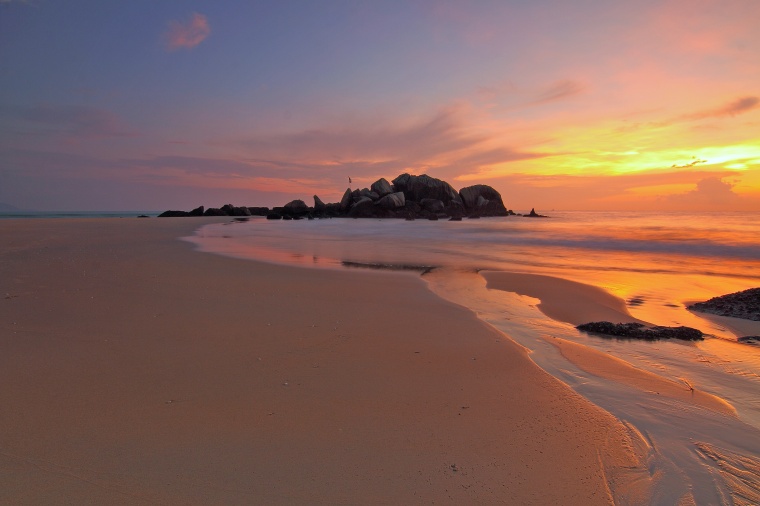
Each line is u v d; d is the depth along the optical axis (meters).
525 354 5.41
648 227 34.34
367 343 5.68
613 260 16.39
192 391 4.06
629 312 8.41
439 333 6.23
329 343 5.63
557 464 3.06
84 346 5.24
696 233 26.44
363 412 3.74
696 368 5.26
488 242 24.14
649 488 2.84
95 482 2.70
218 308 7.37
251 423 3.49
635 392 4.46
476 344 5.75
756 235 24.19
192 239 23.88
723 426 3.74
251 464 2.94
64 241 19.91
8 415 3.52
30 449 3.04
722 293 10.25
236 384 4.25
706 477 2.99
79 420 3.46
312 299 8.41
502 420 3.68
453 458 3.09
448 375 4.65
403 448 3.20
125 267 11.89
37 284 9.10
